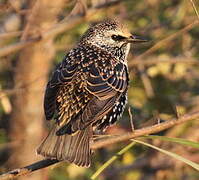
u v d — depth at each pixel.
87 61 10.41
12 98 14.46
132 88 15.35
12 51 12.98
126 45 10.93
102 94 10.03
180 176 15.44
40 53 14.19
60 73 10.23
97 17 15.20
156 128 9.41
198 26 15.66
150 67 15.37
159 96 15.30
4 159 15.12
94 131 10.45
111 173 15.20
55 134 9.55
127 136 9.40
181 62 14.69
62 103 9.94
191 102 15.41
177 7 15.94
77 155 9.39
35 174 14.07
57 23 13.67
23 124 14.42
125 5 15.77
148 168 15.54
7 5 13.85
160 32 15.66
